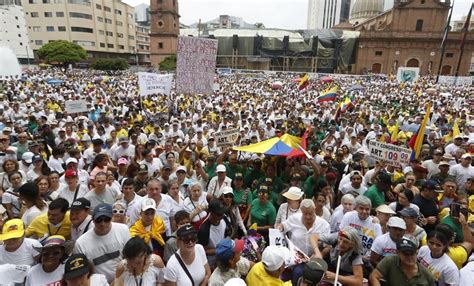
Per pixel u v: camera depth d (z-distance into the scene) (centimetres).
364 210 414
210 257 407
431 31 6950
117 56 9694
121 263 303
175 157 711
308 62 7938
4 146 715
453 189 519
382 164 663
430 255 353
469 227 411
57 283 296
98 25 8719
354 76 5750
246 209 541
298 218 425
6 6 6969
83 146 930
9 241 322
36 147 720
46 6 7981
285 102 2302
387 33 7231
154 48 8225
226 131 851
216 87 3150
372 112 1812
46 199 487
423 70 7162
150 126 1207
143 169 571
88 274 271
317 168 632
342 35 7706
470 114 1861
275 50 8025
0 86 2372
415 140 716
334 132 1127
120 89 2902
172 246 388
